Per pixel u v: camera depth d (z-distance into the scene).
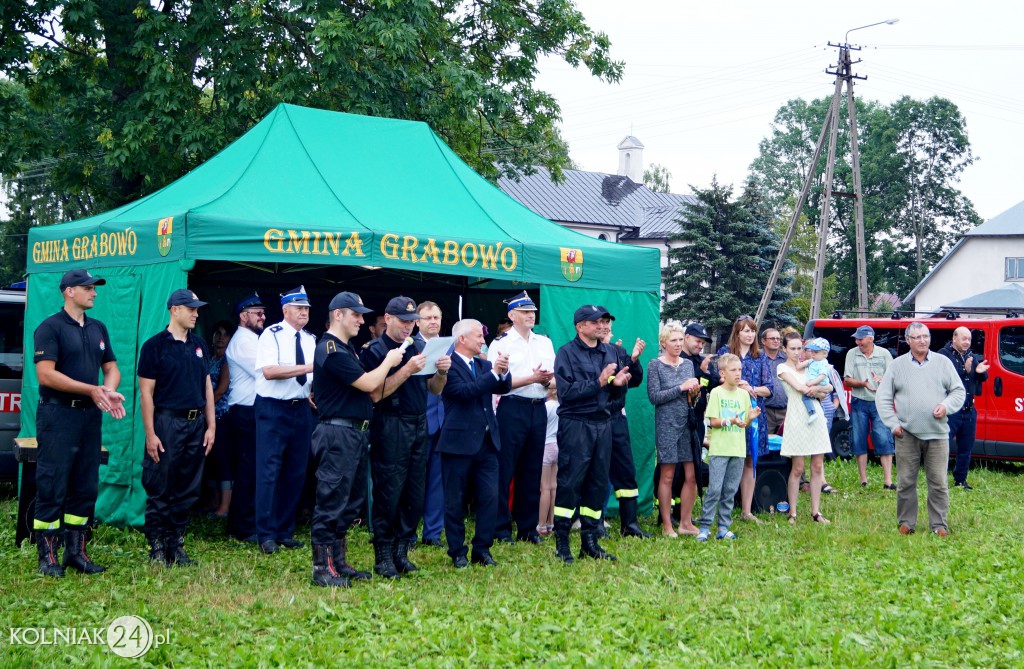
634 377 7.75
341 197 9.03
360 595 6.32
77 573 6.78
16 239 46.16
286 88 16.30
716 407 8.58
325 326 11.53
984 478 13.16
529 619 5.85
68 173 17.86
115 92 17.62
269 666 4.98
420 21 17.08
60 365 6.65
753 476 9.30
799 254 48.94
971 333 14.30
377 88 16.98
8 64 16.69
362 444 6.68
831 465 14.10
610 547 8.03
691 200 56.25
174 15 16.91
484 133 20.55
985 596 6.55
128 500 8.53
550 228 10.17
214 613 5.86
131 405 8.54
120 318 8.68
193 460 7.15
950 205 65.25
